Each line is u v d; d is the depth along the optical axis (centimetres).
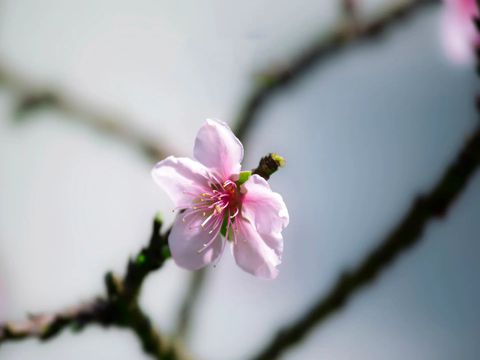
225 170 60
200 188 60
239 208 60
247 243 60
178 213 60
